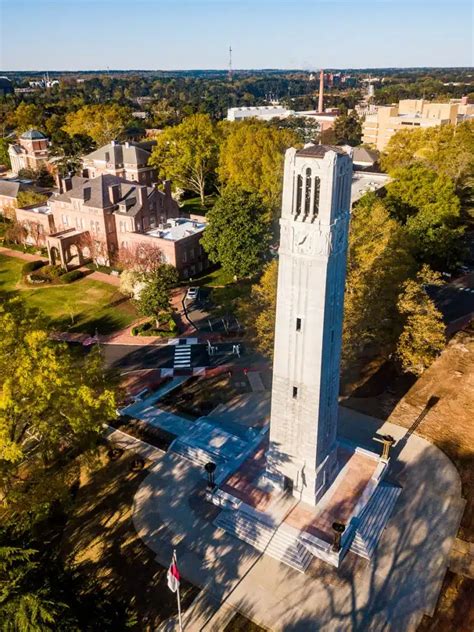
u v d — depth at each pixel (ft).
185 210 371.35
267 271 177.58
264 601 106.73
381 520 123.75
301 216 100.78
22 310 137.28
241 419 161.79
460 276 263.49
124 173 414.82
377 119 537.24
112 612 86.07
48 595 78.33
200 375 187.01
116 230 289.53
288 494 128.47
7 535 88.43
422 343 165.07
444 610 104.01
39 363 115.44
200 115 401.08
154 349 206.39
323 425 120.47
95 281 274.36
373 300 167.94
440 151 319.68
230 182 332.39
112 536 122.83
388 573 111.65
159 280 221.46
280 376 117.60
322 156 95.71
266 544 117.70
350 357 168.35
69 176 354.13
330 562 113.50
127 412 166.50
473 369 182.91
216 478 133.90
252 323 182.91
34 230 320.29
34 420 120.78
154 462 145.48
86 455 133.80
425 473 139.13
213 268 287.89
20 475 136.77
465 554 115.85
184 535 122.31
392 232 187.62
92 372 134.41
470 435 152.46
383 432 154.71
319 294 104.17
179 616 98.02
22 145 484.74
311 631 100.83
